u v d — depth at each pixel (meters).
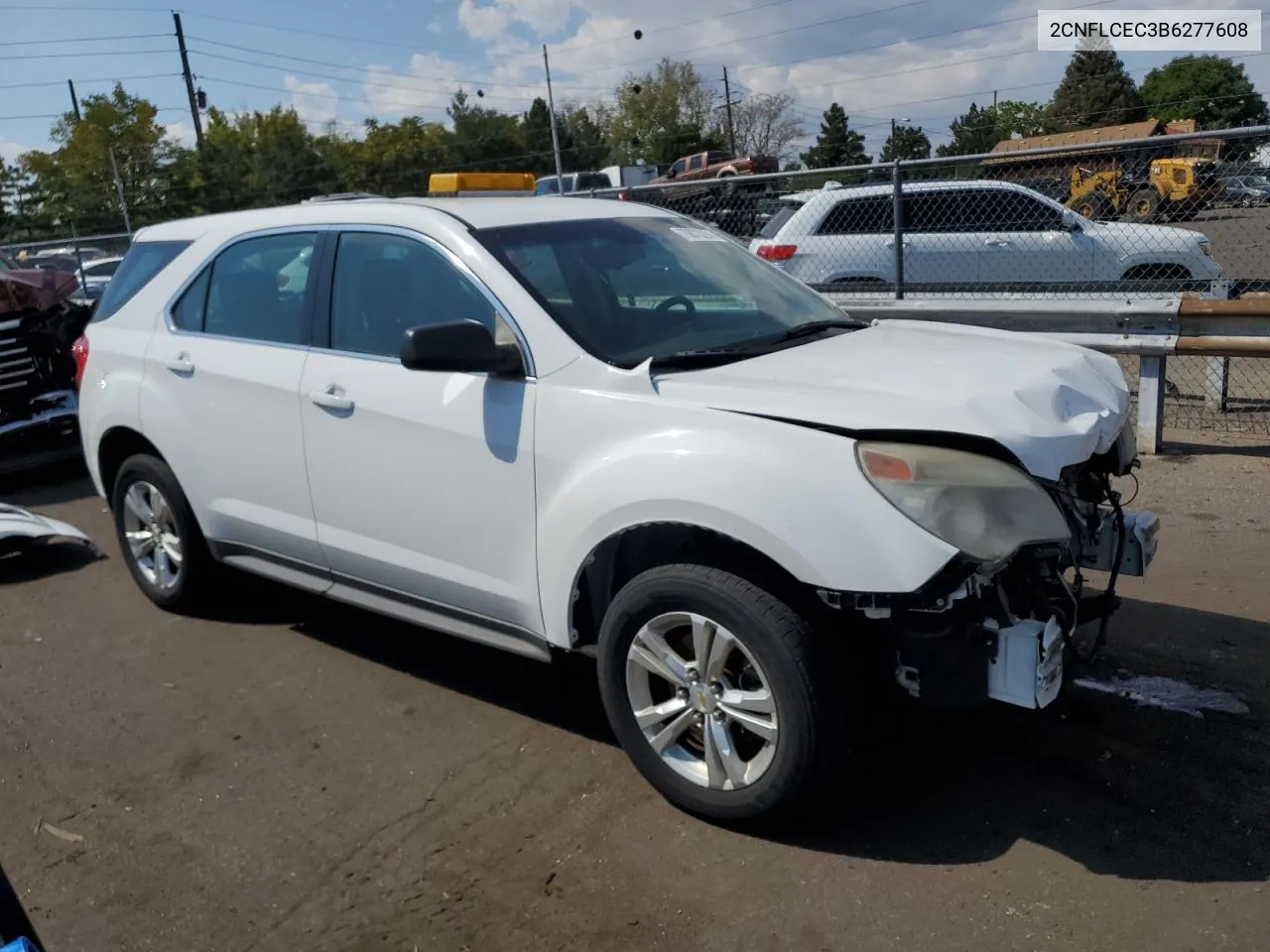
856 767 3.63
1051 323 7.68
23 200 51.25
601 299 3.79
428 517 3.87
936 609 2.89
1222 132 7.24
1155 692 4.04
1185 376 9.15
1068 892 2.98
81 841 3.49
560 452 3.44
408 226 4.02
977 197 10.68
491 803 3.56
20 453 8.13
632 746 3.46
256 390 4.40
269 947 2.96
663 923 2.95
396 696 4.36
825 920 2.92
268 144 55.34
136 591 5.72
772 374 3.38
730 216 9.66
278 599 5.47
